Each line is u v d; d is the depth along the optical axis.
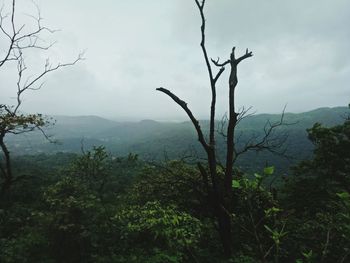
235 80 10.23
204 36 10.39
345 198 1.97
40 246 9.85
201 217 11.83
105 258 8.51
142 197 13.03
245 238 9.95
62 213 9.74
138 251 8.57
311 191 16.23
